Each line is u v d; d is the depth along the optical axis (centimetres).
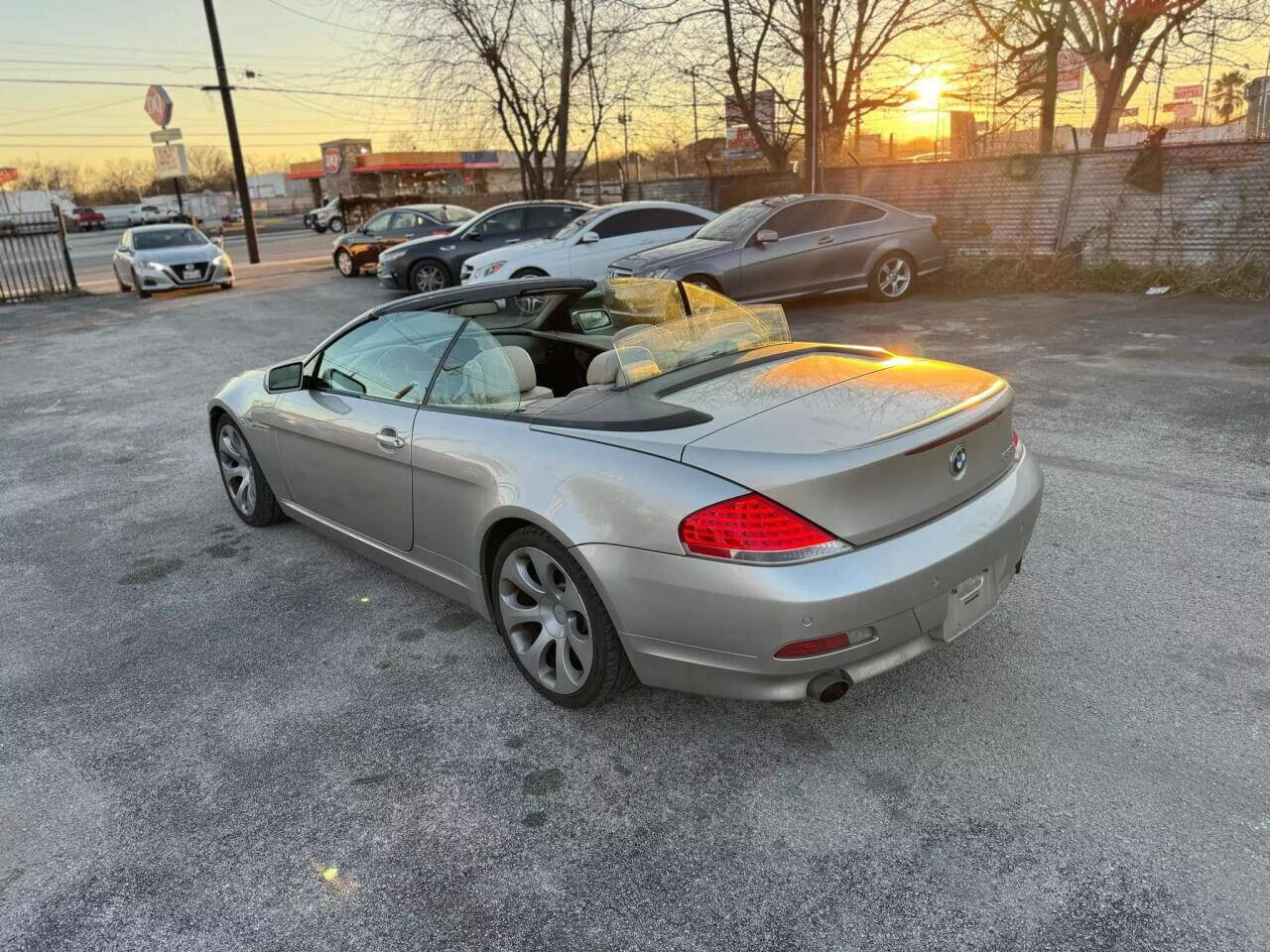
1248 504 430
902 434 247
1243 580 357
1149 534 405
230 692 329
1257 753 256
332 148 6384
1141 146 1152
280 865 240
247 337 1184
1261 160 1068
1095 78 1619
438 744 290
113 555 467
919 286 1281
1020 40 1599
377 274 1727
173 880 237
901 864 226
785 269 1072
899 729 280
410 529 354
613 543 256
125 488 580
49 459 659
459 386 333
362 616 384
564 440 281
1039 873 219
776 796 254
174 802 268
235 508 504
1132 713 278
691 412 276
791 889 221
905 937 204
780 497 233
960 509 263
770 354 339
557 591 291
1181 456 500
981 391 283
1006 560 278
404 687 326
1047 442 540
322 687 329
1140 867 218
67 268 1939
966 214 1329
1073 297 1105
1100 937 199
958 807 244
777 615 232
